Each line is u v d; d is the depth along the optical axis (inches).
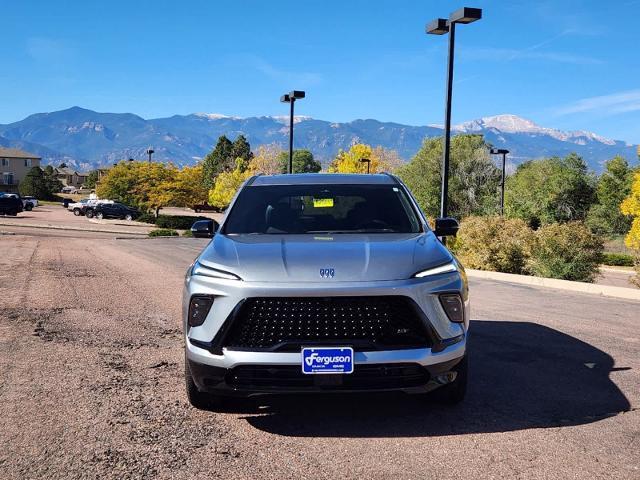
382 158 2682.1
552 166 2293.3
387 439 152.9
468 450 145.4
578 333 283.6
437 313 153.4
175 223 1977.1
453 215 2124.8
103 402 180.2
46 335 267.3
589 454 142.6
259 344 150.5
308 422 165.6
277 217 202.7
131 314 323.6
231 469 135.3
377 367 148.1
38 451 144.2
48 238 1005.8
